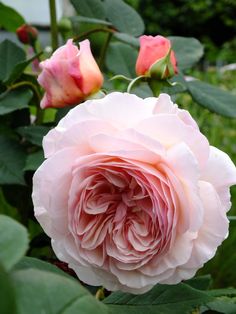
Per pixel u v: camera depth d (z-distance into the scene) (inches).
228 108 14.8
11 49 15.0
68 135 8.0
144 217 8.4
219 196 8.4
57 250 8.6
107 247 8.4
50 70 10.6
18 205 15.0
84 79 10.6
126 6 15.7
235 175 8.3
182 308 9.2
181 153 7.7
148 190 7.8
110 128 8.0
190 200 7.8
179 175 7.8
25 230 5.4
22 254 5.1
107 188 8.4
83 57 10.7
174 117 7.9
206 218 8.2
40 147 13.9
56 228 8.3
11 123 15.0
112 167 8.0
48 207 8.3
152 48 11.1
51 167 8.0
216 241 8.2
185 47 15.4
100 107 8.3
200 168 8.1
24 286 5.1
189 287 9.5
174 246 8.2
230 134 36.6
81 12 15.3
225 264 22.3
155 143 7.7
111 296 9.6
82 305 5.3
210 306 10.6
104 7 15.5
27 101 13.6
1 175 12.9
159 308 9.2
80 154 8.1
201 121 31.8
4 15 18.3
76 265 8.7
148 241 8.3
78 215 8.1
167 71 11.1
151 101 8.5
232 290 10.8
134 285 8.4
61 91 10.7
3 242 5.2
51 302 5.2
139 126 8.0
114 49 15.7
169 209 7.7
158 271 8.3
